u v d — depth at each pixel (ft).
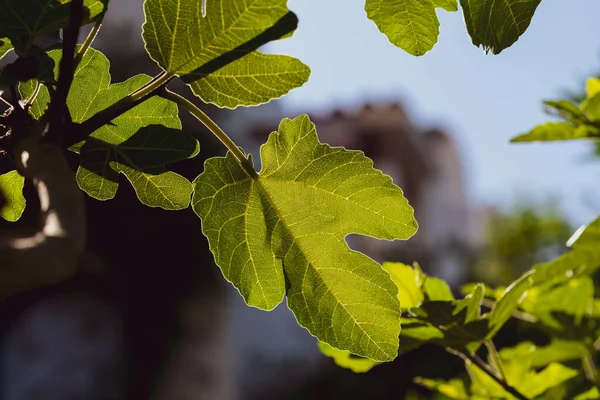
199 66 2.31
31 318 16.61
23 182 2.45
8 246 1.78
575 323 3.49
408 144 29.40
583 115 3.36
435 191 34.86
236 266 2.47
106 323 16.51
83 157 2.42
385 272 2.48
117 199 15.19
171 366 16.71
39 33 2.18
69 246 1.82
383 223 2.50
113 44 14.42
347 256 2.49
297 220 2.50
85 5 2.24
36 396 16.48
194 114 2.38
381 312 2.48
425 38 2.44
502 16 2.29
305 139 2.49
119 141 2.44
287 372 26.00
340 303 2.50
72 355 16.69
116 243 15.29
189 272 16.08
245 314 26.55
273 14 2.27
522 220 17.93
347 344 2.48
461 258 25.80
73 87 2.43
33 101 2.37
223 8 2.26
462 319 2.79
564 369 3.48
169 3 2.28
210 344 17.54
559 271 3.26
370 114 28.81
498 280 18.69
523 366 3.45
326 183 2.49
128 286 15.67
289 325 27.25
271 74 2.35
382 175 2.49
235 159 2.46
